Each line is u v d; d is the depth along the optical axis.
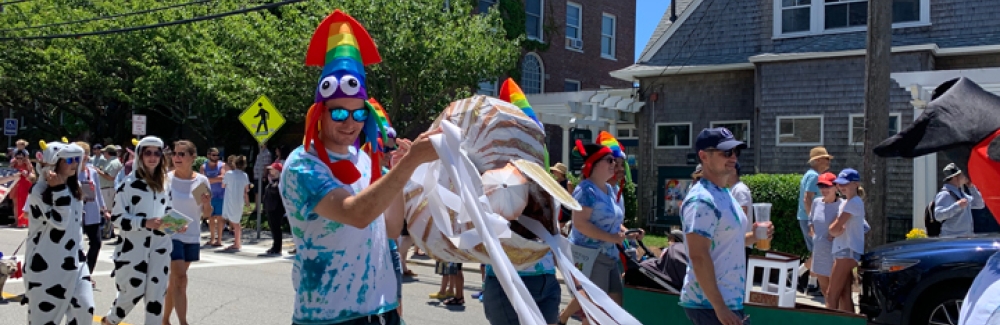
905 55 14.60
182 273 6.35
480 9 22.50
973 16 14.61
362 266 2.93
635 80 18.80
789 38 16.31
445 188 3.30
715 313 3.99
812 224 8.00
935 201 9.03
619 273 5.70
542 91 24.48
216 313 7.69
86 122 27.91
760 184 12.69
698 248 3.83
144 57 21.80
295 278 2.99
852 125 15.06
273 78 16.66
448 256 3.41
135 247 5.71
